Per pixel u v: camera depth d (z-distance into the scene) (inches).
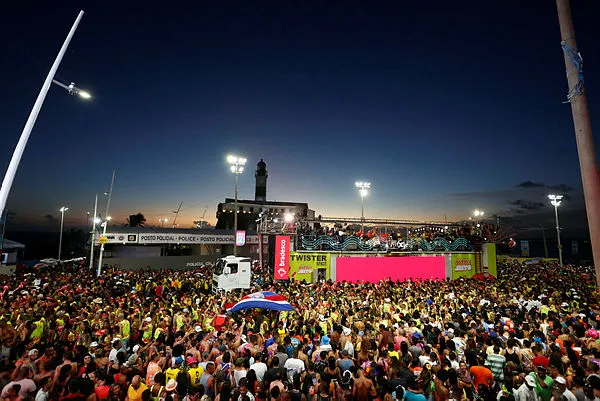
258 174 3292.3
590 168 148.4
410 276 1176.2
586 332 416.2
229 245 1892.2
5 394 235.5
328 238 1136.8
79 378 240.7
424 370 281.4
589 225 146.9
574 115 157.4
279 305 485.4
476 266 1275.8
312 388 264.5
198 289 915.4
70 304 518.0
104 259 1446.9
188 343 367.6
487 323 469.4
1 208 275.1
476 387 289.9
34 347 332.2
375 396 270.2
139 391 252.1
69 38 342.6
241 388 245.9
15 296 562.6
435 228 1395.2
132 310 473.7
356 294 745.0
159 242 1619.1
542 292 775.7
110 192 1161.4
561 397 241.9
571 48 160.9
